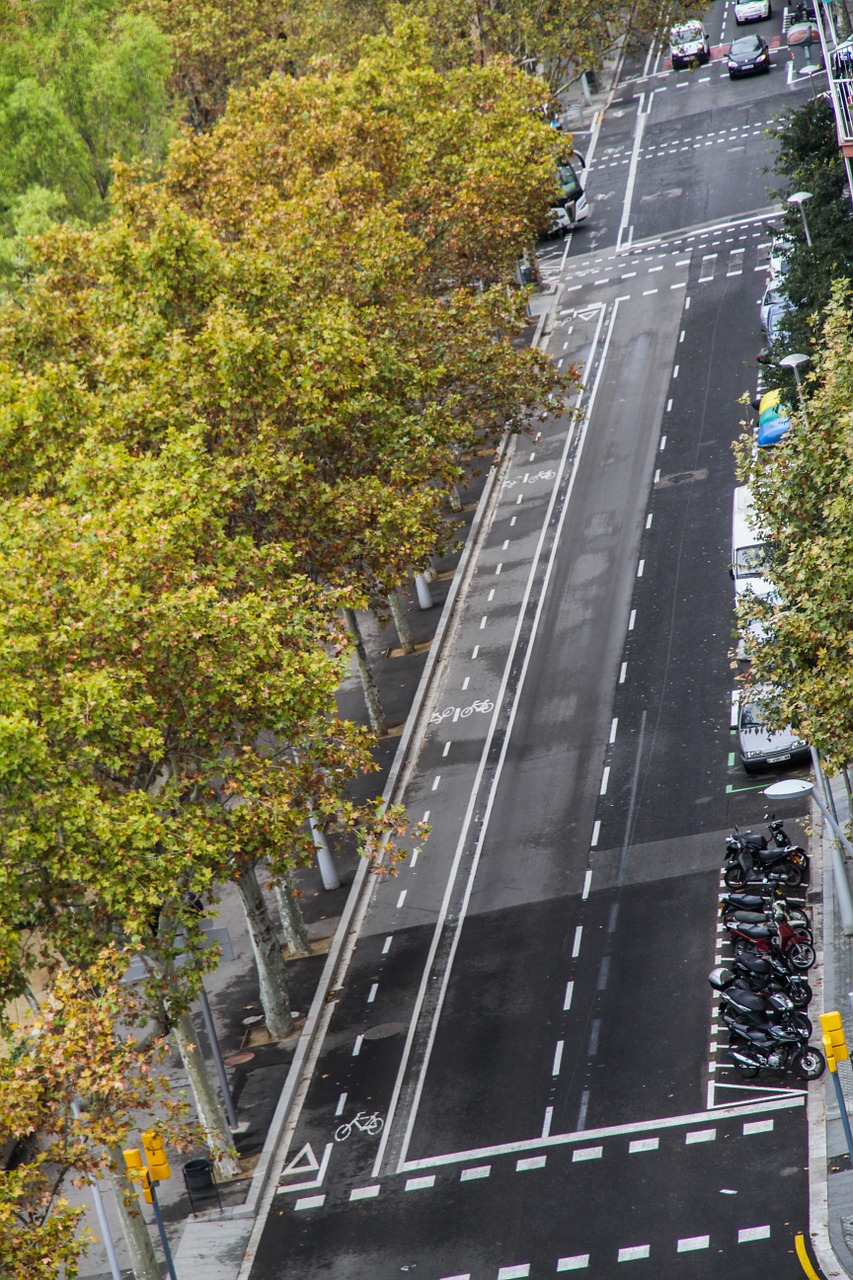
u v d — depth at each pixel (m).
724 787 50.03
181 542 37.31
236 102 73.62
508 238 66.62
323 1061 44.47
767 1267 32.00
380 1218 37.56
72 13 92.19
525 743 56.06
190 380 44.38
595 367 81.75
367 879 52.22
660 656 58.06
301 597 44.44
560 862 49.28
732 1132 36.44
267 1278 36.84
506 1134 38.91
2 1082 27.44
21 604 33.75
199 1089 40.78
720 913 44.44
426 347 53.81
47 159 83.38
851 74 60.31
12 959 31.52
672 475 70.00
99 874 32.22
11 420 41.47
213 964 34.59
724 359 77.94
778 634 34.88
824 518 34.62
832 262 57.41
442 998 45.25
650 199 99.94
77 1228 40.88
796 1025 37.84
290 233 52.91
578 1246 34.41
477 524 71.94
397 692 61.78
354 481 46.88
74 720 32.66
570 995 43.31
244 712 37.56
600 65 106.69
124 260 49.06
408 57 78.81
